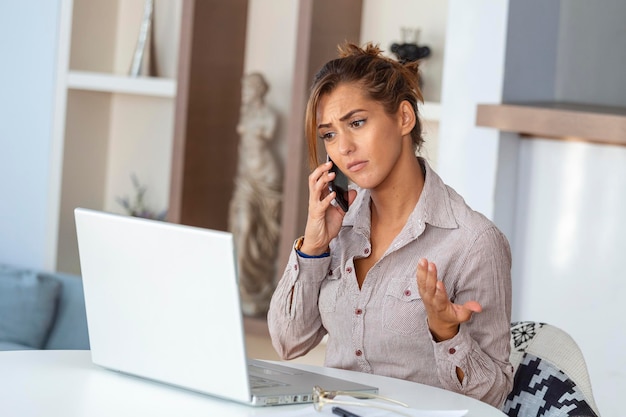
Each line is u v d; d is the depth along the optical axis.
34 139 5.69
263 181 5.34
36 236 5.73
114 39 5.87
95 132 5.83
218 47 5.32
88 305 2.21
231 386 1.97
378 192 2.43
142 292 2.09
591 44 4.73
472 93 4.41
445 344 2.22
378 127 2.30
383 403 2.03
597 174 4.25
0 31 5.74
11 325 4.72
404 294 2.38
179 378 2.07
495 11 4.33
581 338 4.32
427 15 5.12
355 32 5.20
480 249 2.36
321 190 2.40
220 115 5.42
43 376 2.14
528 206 4.45
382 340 2.40
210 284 1.96
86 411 1.89
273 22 5.51
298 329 2.54
